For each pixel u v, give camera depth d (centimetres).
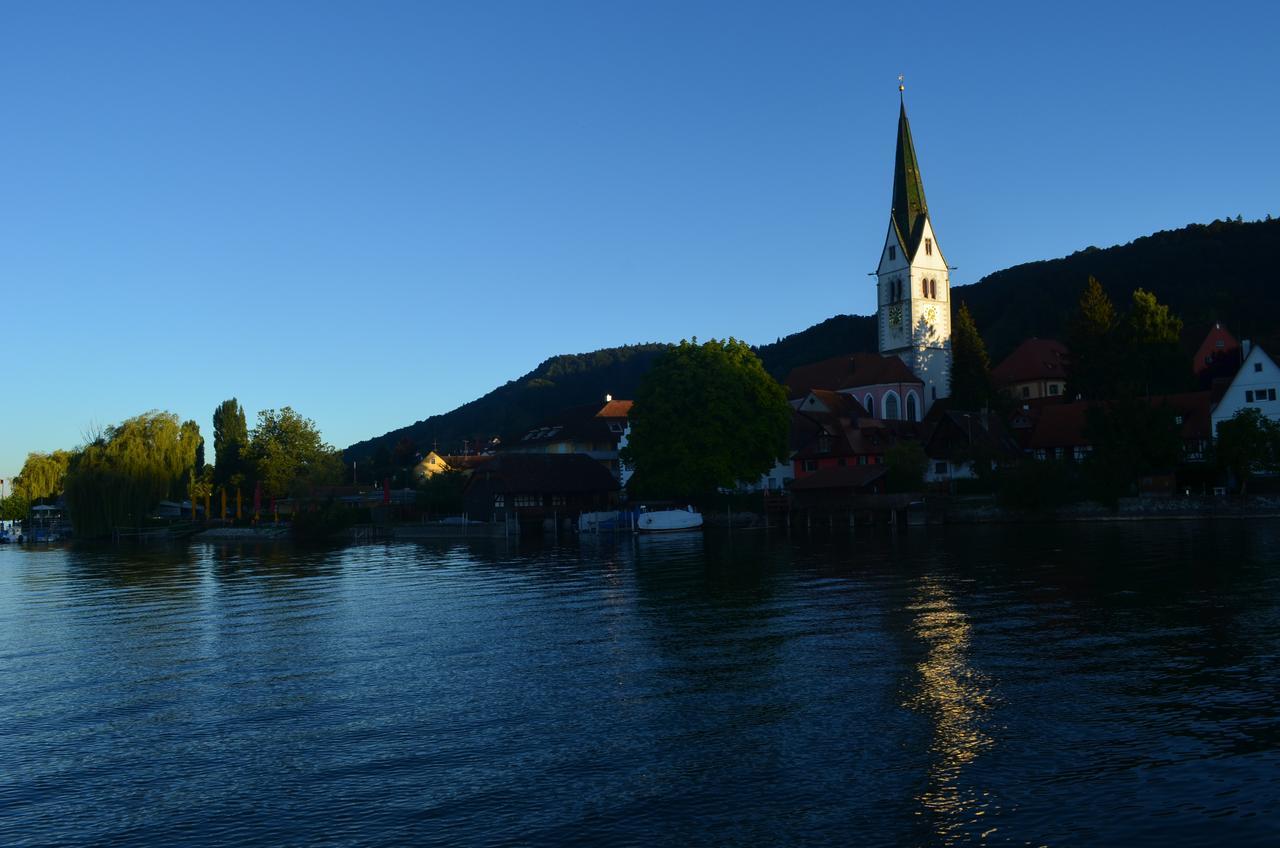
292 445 13162
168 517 13238
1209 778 1642
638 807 1616
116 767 1952
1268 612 3120
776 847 1439
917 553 5941
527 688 2475
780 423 9569
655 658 2800
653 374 9450
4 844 1570
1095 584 3988
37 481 15775
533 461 10681
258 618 4025
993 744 1862
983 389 11656
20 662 3175
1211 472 8769
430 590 4888
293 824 1608
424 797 1705
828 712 2131
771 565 5519
